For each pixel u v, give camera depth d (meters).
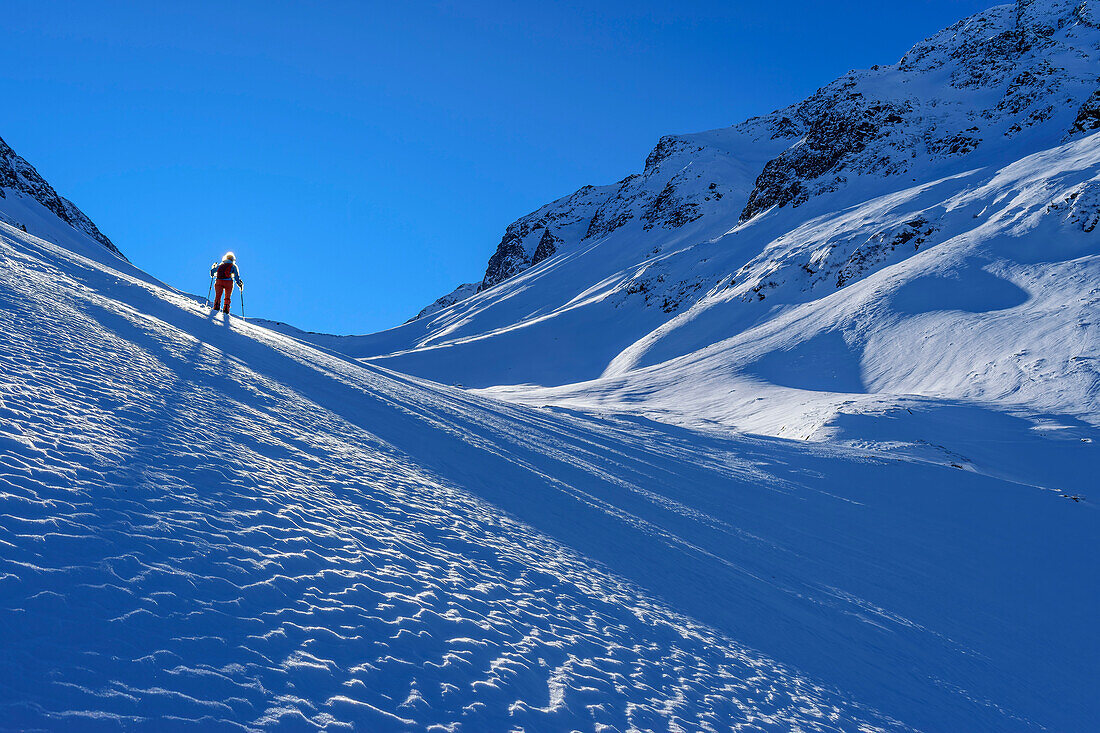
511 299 170.50
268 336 19.52
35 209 84.12
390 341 175.50
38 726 2.42
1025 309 50.31
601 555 9.13
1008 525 20.45
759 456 25.98
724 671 6.44
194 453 6.06
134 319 12.05
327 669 3.69
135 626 3.30
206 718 2.92
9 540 3.45
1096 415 35.22
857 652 9.00
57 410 5.65
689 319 93.62
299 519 5.63
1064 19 145.00
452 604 5.29
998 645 11.48
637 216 196.00
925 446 30.28
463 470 11.05
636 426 31.20
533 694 4.45
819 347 60.41
